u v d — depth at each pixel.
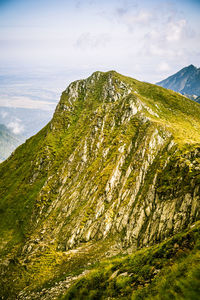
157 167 64.94
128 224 56.84
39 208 95.94
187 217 40.00
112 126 109.19
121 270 25.23
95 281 25.80
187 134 81.06
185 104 129.75
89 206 74.00
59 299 26.58
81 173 99.38
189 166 49.72
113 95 140.62
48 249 64.81
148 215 53.12
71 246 63.81
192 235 21.06
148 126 88.62
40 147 138.88
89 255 52.91
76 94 170.38
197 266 15.16
